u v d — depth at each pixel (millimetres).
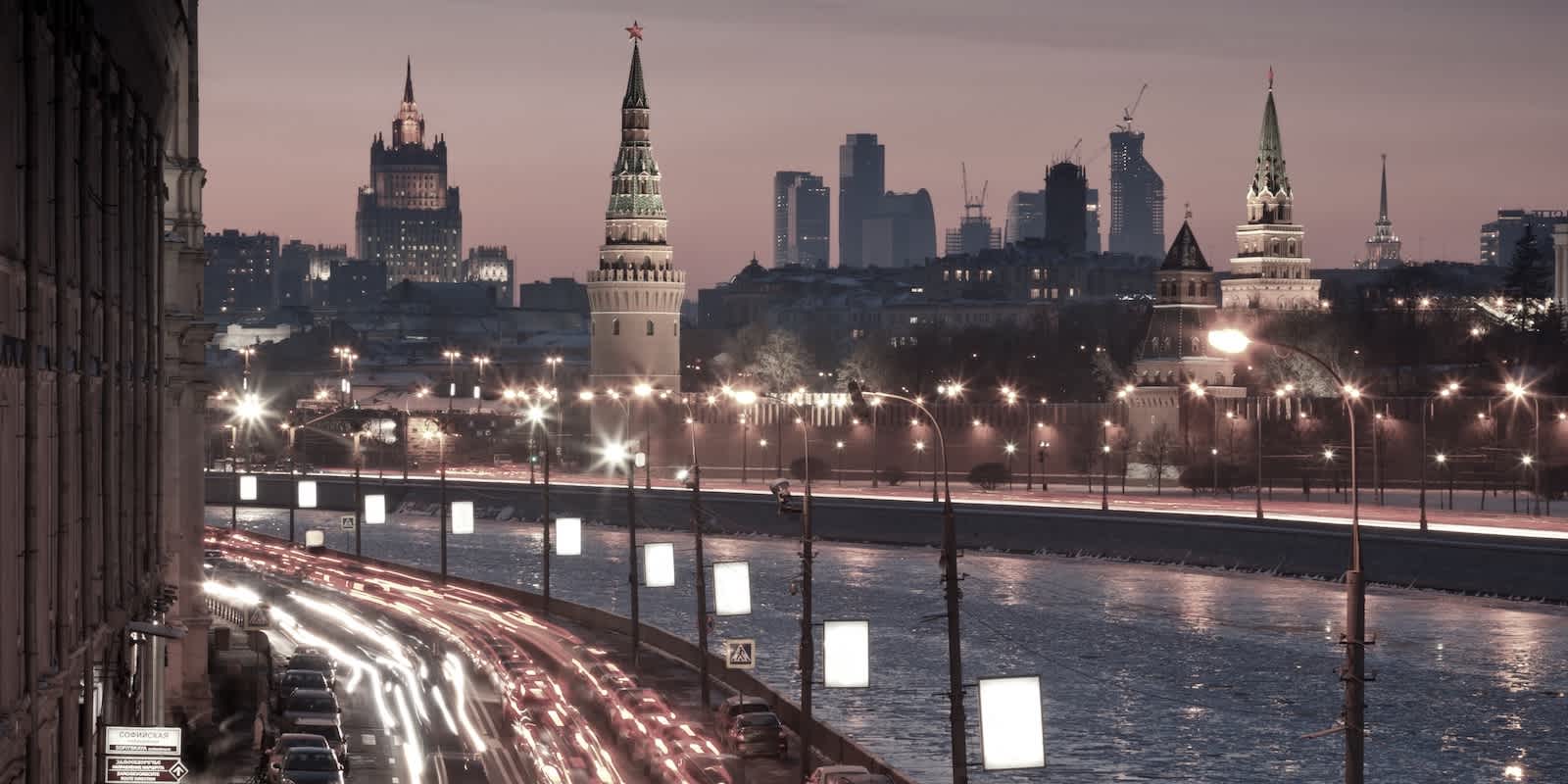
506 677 120125
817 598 194625
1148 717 129000
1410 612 175000
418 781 91125
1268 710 131375
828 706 130375
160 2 77625
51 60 54656
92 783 61562
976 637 166625
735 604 95062
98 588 66062
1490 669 145500
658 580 119000
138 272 80500
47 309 54062
